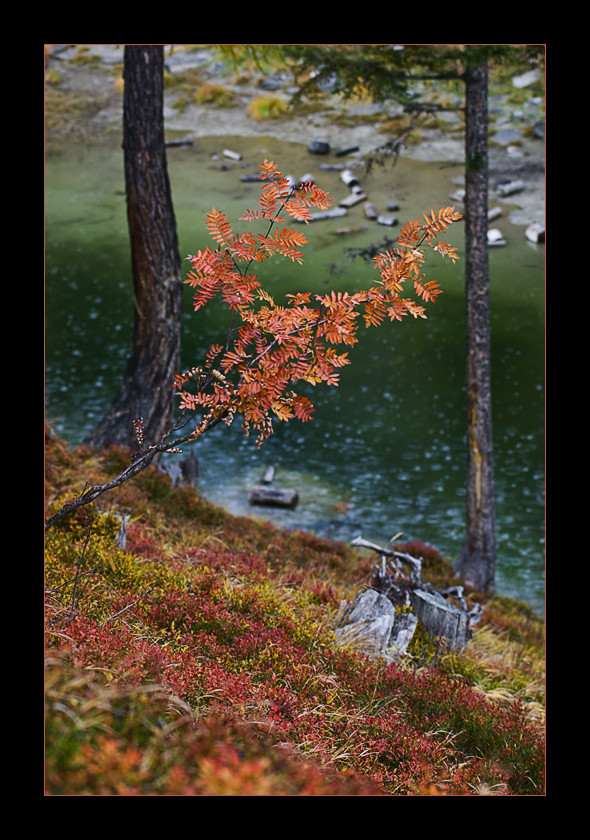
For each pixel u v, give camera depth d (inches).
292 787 90.7
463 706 221.6
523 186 1224.2
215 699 167.8
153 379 462.6
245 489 597.3
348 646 247.4
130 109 430.6
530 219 1144.2
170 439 670.5
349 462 645.3
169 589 239.3
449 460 649.0
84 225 1141.7
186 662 181.0
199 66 1600.6
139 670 151.3
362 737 183.5
